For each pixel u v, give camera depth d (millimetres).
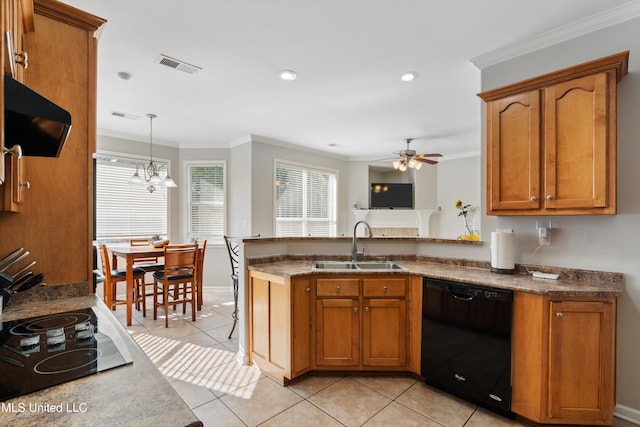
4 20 862
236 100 3432
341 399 2182
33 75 1509
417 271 2443
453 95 3320
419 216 6555
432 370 2287
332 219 6426
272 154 5273
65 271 1609
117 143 4715
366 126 4438
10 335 1087
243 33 2199
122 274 3986
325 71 2770
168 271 3732
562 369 1832
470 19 2055
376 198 6598
